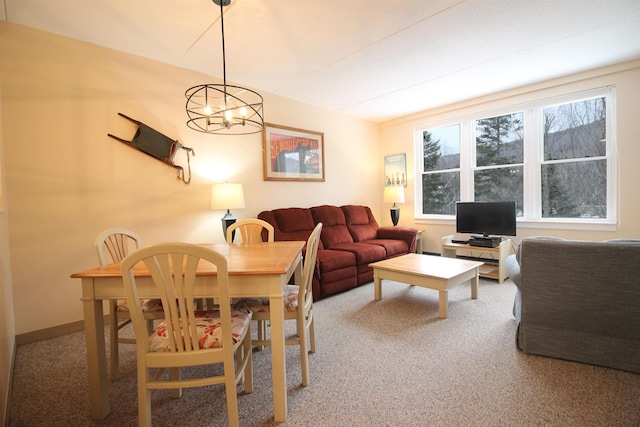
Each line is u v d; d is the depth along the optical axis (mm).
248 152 3721
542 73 3486
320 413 1458
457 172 4668
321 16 2324
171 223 3070
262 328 2146
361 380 1720
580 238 3570
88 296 1442
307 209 4094
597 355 1752
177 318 1234
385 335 2281
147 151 2857
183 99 3164
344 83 3676
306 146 4363
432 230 4910
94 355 1449
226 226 3201
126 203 2787
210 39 2613
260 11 2244
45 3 2072
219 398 1613
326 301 3096
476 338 2193
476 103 4301
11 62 2254
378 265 3023
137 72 2854
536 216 3906
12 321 2143
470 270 2879
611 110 3350
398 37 2658
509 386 1620
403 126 5191
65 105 2477
